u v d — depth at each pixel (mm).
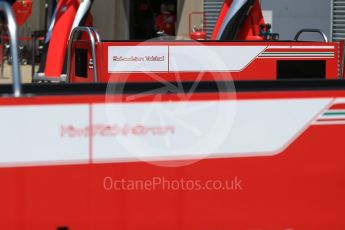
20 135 13492
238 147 14617
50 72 39406
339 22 53938
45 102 13555
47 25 47812
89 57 30422
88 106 13789
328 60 33281
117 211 14078
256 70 32125
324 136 15023
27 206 13625
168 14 79625
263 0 62219
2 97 13391
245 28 39438
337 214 15250
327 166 15086
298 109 14828
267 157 14789
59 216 13797
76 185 13836
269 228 14938
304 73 32969
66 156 13750
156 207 14305
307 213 15102
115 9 83812
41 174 13656
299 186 15000
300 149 14945
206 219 14578
